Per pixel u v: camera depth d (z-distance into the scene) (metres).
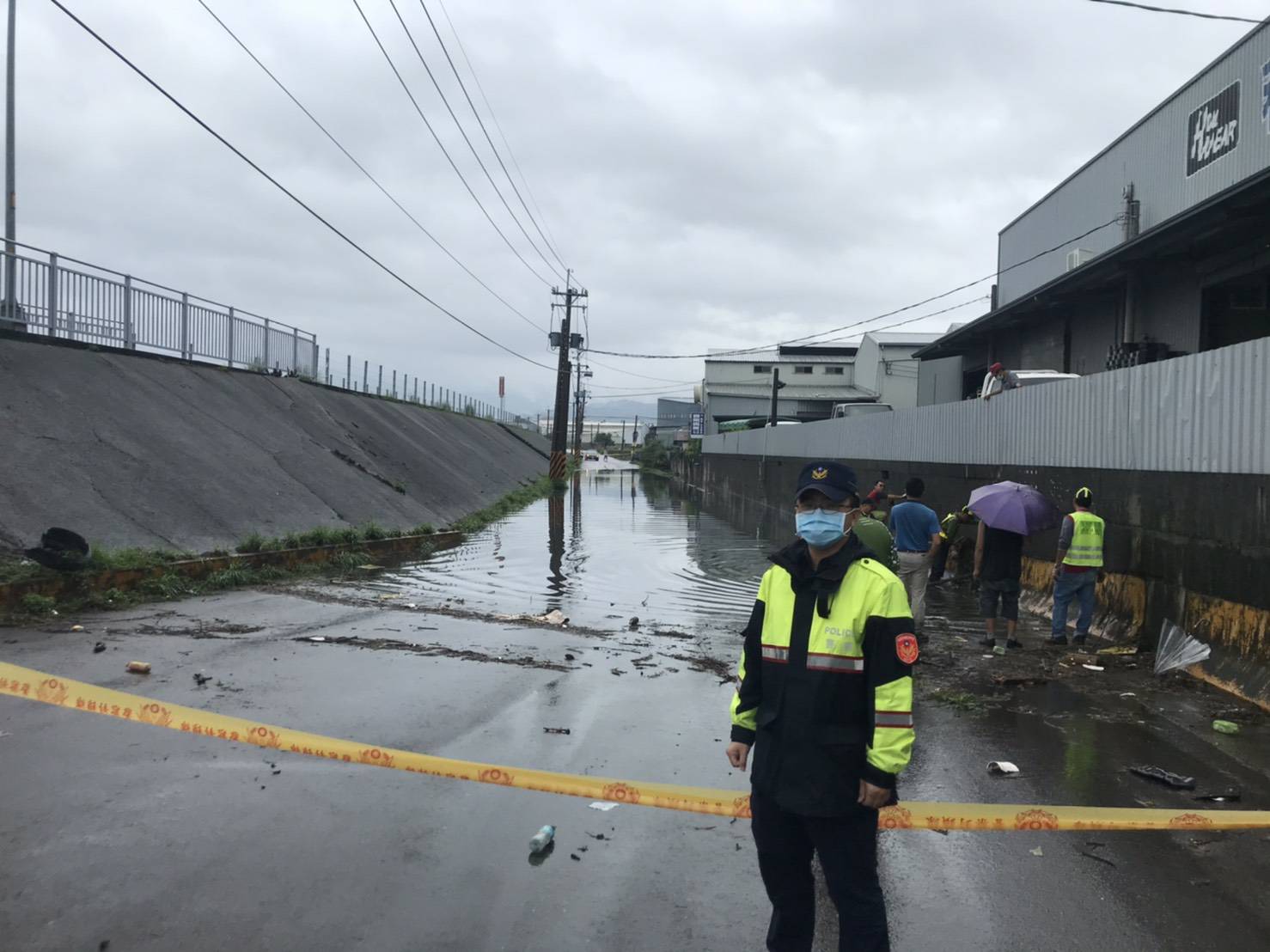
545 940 3.54
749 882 4.09
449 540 20.19
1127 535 10.16
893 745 2.90
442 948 3.46
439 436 38.50
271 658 7.92
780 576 3.19
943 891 4.07
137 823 4.41
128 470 13.70
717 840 4.54
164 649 8.05
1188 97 20.38
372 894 3.84
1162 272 19.59
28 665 7.21
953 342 31.69
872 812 3.03
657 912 3.79
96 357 17.42
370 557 15.92
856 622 2.99
